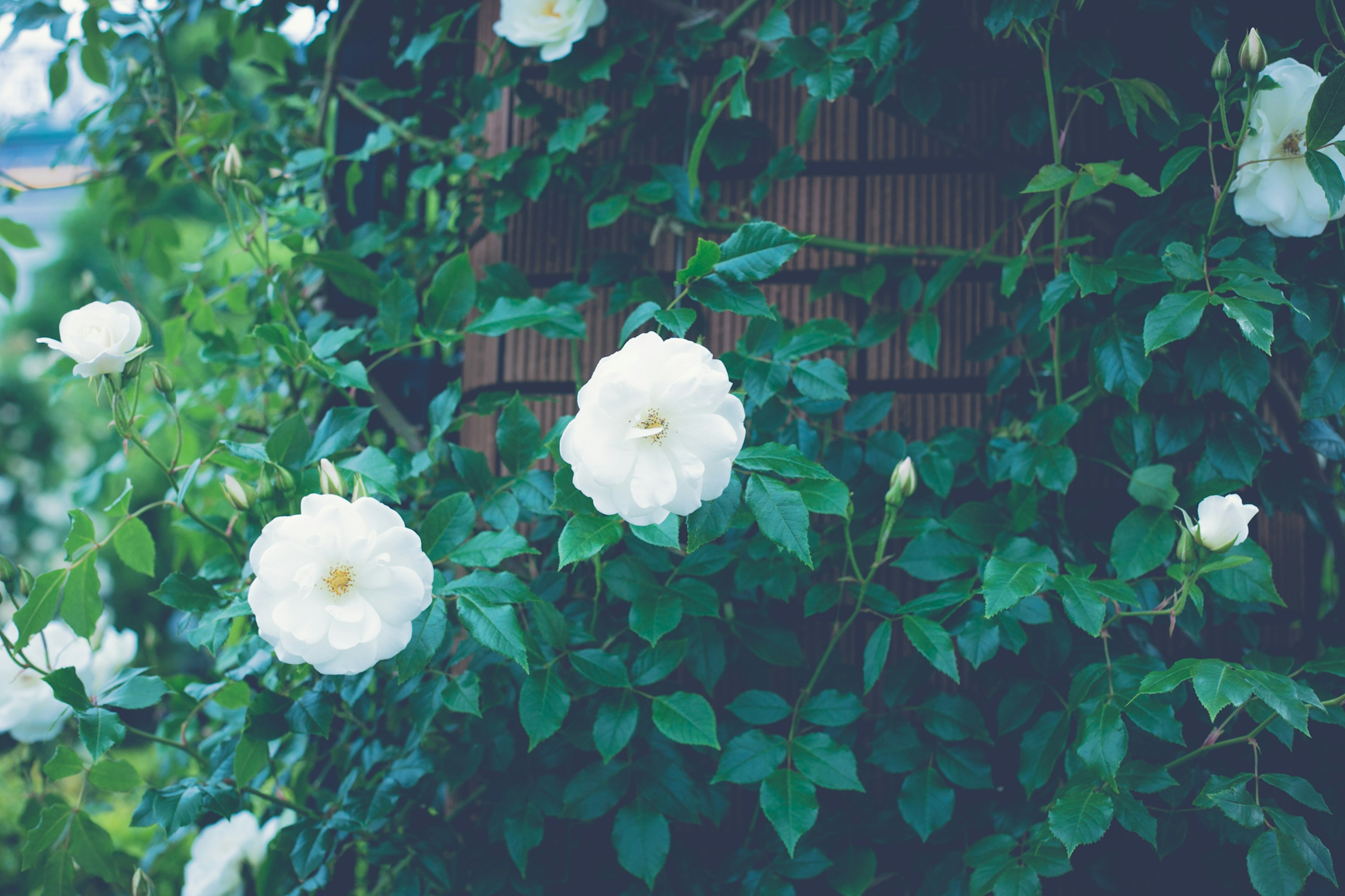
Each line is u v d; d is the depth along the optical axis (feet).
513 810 4.10
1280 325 4.03
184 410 5.95
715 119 4.79
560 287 4.95
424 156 5.68
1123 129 4.72
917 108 4.50
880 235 5.12
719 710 4.76
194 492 6.08
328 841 4.03
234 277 6.10
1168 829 3.75
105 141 5.91
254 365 5.64
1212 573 3.78
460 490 4.28
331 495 3.14
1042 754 3.87
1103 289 3.83
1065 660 4.09
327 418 4.09
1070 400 4.38
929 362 4.55
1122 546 4.03
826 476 3.20
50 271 20.17
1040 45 4.05
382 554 3.04
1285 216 3.74
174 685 4.20
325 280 5.58
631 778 4.05
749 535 4.39
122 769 3.92
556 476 3.29
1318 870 3.29
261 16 5.86
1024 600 3.92
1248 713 3.69
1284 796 4.10
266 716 3.88
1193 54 4.38
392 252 5.64
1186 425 4.20
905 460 3.75
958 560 4.08
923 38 4.49
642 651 4.03
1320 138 3.49
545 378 5.21
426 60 5.72
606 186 5.10
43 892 3.93
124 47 5.74
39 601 3.73
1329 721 3.43
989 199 5.04
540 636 4.12
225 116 5.90
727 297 3.60
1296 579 4.93
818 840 4.15
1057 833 3.35
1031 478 4.16
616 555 4.63
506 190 5.08
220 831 5.11
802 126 4.74
